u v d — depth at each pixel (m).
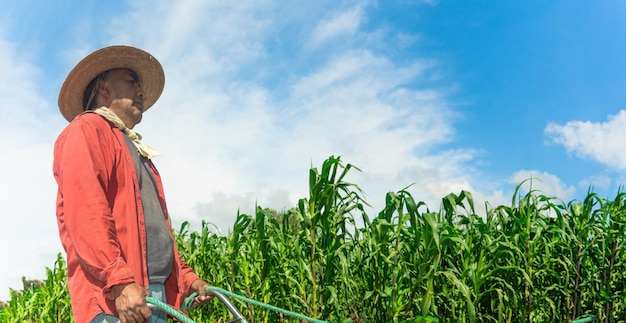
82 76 3.02
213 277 5.20
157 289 2.63
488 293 4.05
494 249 3.78
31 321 6.25
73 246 2.27
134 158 2.77
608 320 4.13
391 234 3.89
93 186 2.30
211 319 5.11
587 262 4.35
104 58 3.02
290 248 4.46
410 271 3.73
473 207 3.82
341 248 3.62
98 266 2.17
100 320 2.30
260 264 4.59
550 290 4.26
